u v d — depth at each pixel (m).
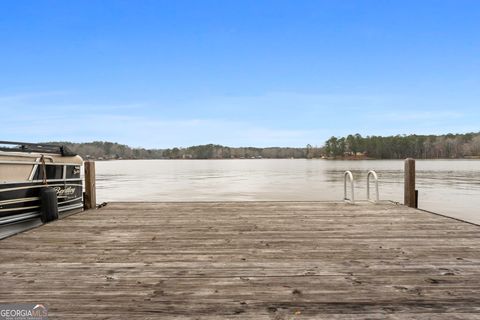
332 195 24.83
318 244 4.84
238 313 2.81
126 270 3.81
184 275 3.65
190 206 8.25
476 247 4.62
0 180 7.01
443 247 4.63
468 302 2.98
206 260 4.16
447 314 2.77
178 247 4.73
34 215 7.62
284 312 2.82
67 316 2.77
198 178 51.81
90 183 8.09
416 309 2.86
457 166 92.38
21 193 7.30
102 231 5.70
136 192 28.91
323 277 3.58
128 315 2.78
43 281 3.49
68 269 3.84
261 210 7.65
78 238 5.23
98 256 4.31
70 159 8.99
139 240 5.11
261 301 3.03
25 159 7.59
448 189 29.55
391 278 3.54
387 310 2.85
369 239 5.09
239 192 28.17
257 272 3.74
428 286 3.32
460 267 3.85
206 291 3.24
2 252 4.48
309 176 53.81
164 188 33.22
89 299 3.07
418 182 38.06
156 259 4.20
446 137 152.75
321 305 2.94
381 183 36.53
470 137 149.12
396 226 5.94
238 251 4.52
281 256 4.30
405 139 158.00
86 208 8.05
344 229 5.75
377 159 164.75
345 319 2.71
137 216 7.04
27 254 4.39
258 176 55.53
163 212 7.49
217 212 7.44
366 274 3.66
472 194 25.36
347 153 178.00
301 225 6.09
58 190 8.56
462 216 15.34
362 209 7.69
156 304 2.97
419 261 4.06
